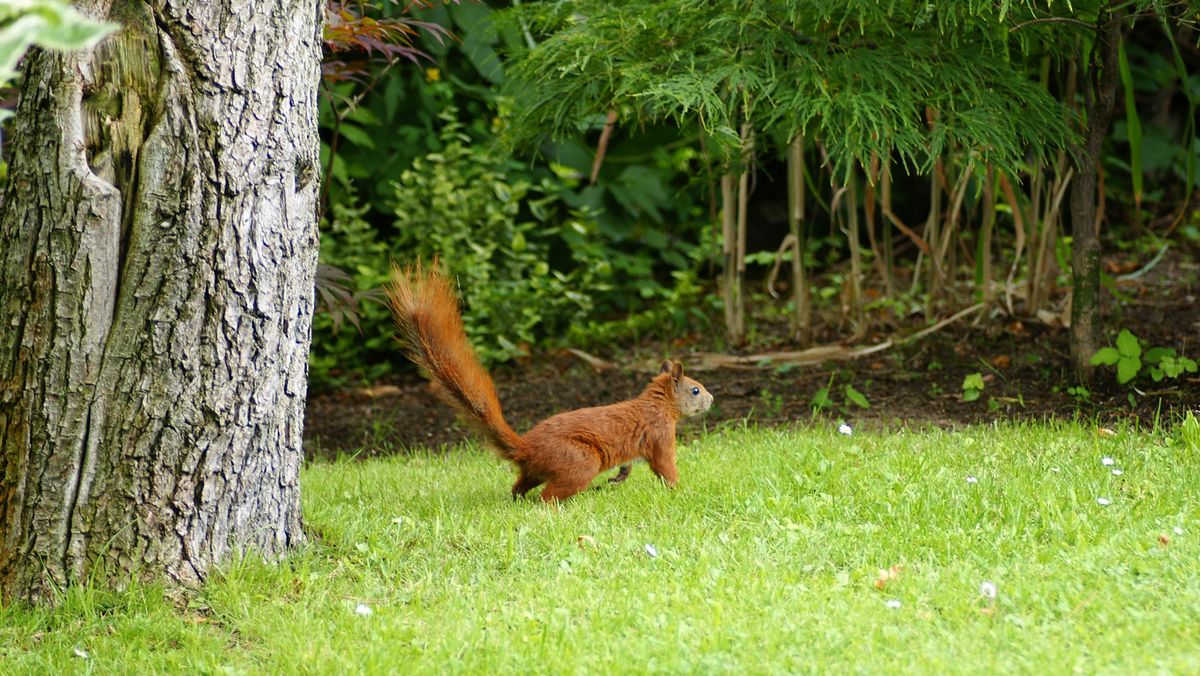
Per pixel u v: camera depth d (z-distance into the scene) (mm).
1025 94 10969
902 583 7551
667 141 20250
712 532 8750
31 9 3664
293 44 7820
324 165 17266
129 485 7562
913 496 9148
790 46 10742
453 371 9484
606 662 6496
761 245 21391
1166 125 21953
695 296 19578
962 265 20359
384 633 7117
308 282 8305
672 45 11531
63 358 7387
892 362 14945
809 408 13523
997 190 15914
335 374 17781
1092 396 12422
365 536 8891
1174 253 19375
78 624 7391
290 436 8367
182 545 7734
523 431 14023
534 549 8594
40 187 7309
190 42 7340
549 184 18375
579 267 19688
